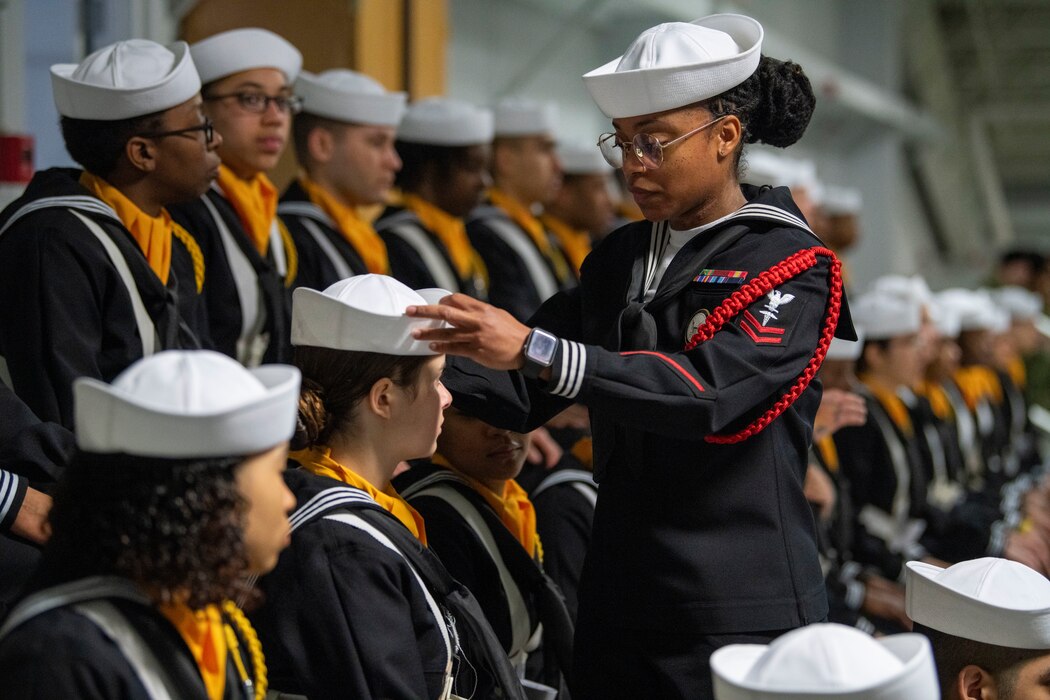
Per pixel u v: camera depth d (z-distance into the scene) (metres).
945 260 24.62
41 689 2.34
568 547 4.44
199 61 5.12
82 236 4.09
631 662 3.38
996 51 23.95
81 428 2.46
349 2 8.00
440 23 8.71
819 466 6.38
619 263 3.56
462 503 3.94
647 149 3.28
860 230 20.62
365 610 3.09
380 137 5.94
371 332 3.22
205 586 2.42
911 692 2.32
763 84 3.38
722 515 3.31
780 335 3.20
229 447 2.44
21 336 3.99
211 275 4.96
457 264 6.32
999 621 3.35
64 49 7.42
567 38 12.73
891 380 7.79
